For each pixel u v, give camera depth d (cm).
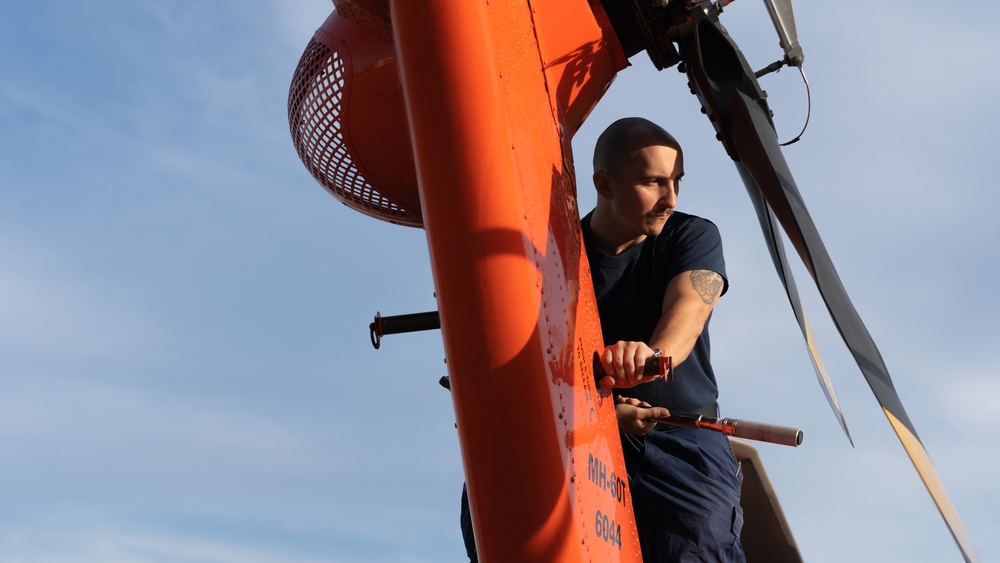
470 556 368
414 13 230
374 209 302
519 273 228
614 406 316
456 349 229
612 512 268
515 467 227
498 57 240
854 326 227
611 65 303
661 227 345
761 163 277
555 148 273
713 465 361
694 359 364
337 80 275
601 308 364
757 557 416
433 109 229
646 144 340
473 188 228
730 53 298
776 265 280
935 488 195
